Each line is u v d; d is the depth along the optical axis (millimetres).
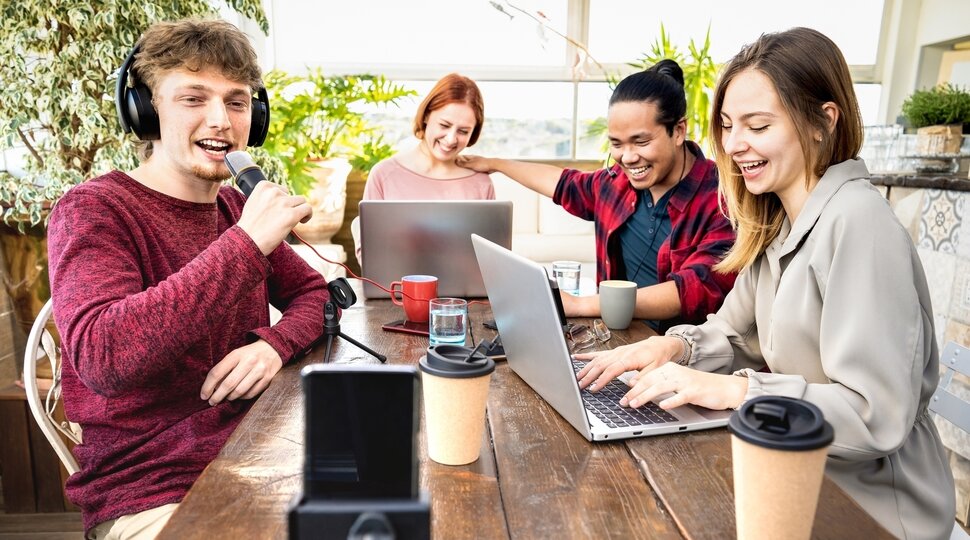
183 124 1204
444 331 1332
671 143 1787
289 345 1253
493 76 4781
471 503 740
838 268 1005
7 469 2193
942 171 2699
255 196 1098
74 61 2225
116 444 1129
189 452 1113
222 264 1044
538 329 942
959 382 2168
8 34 2197
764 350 1206
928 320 1068
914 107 2854
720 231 1773
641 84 1733
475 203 1708
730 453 867
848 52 4891
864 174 1117
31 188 2275
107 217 1132
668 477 800
